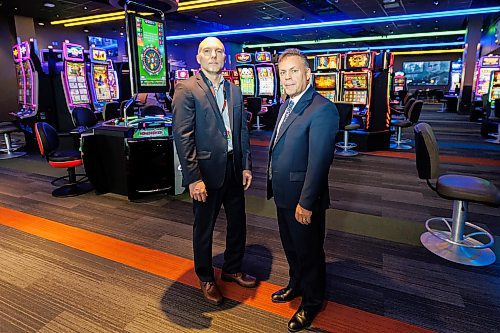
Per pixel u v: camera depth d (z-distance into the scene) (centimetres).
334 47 2042
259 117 978
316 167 153
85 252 261
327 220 317
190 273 231
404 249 262
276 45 1928
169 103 848
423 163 246
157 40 390
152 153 373
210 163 186
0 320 186
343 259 248
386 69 624
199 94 181
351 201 367
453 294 206
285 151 165
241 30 1480
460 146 656
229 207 205
